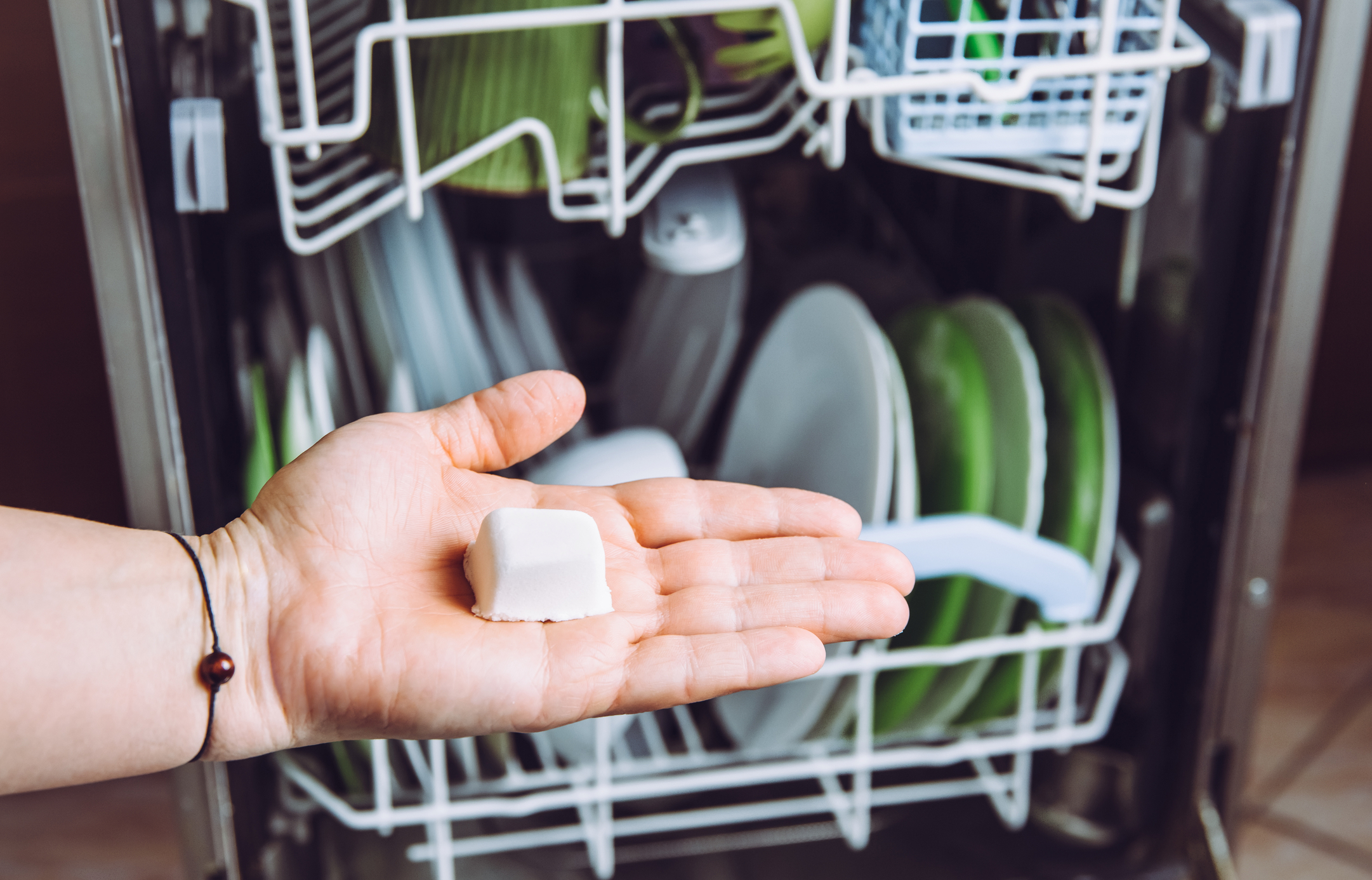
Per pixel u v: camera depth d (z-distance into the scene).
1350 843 1.11
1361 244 1.38
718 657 0.61
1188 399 0.82
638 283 1.12
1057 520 0.85
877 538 0.77
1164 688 0.89
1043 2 0.71
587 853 0.94
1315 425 1.51
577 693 0.61
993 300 0.95
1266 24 0.67
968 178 1.00
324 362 0.83
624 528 0.71
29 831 1.12
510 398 0.69
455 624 0.63
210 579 0.63
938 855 0.94
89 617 0.60
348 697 0.61
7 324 1.16
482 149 0.66
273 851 0.83
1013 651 0.82
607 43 0.69
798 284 1.10
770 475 1.01
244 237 0.81
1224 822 0.91
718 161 0.94
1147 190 0.70
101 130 0.64
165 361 0.69
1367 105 1.29
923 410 0.89
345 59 0.74
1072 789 0.93
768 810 0.92
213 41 0.72
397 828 0.92
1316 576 1.44
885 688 0.87
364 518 0.65
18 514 0.63
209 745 0.62
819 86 0.63
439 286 0.90
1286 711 1.26
